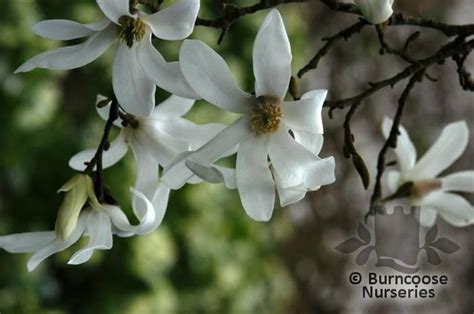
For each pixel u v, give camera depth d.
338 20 2.56
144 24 1.06
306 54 2.53
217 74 1.06
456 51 1.14
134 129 1.13
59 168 2.04
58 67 1.07
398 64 2.55
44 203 2.06
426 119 2.57
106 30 1.08
